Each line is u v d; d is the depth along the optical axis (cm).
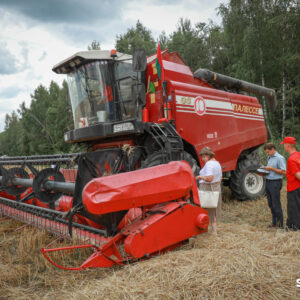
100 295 250
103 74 527
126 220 359
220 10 1914
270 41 1764
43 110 4453
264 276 262
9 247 403
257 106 763
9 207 532
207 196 384
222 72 2491
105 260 300
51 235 425
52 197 402
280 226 453
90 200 283
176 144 489
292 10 1716
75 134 535
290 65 1698
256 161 722
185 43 2727
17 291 283
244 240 358
